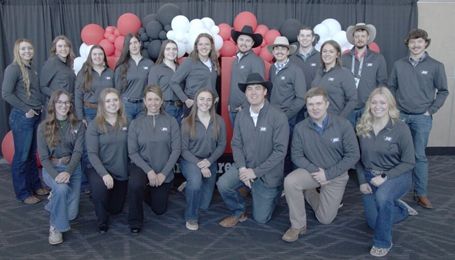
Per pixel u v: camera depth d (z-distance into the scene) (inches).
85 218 136.9
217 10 197.5
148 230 128.2
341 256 111.5
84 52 178.2
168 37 171.0
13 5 192.2
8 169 191.3
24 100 143.8
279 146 125.0
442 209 144.2
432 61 141.9
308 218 137.9
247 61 153.0
